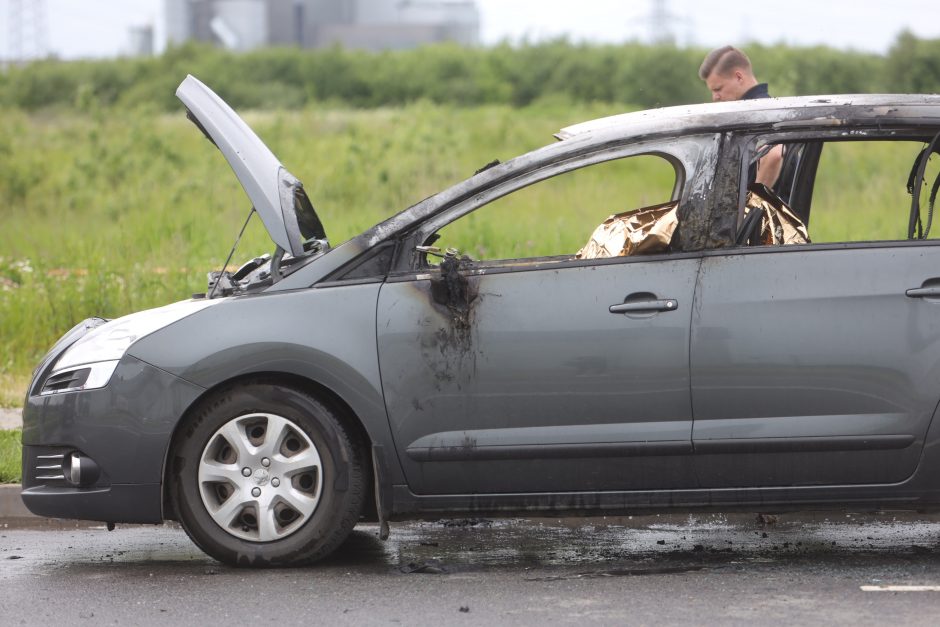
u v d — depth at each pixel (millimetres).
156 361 19500
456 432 19203
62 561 21203
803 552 20781
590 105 174500
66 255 48188
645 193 60719
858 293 18938
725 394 18906
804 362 18844
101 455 19562
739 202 19266
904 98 19781
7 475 25203
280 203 20344
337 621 16906
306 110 142000
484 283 19250
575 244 45188
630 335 18969
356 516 19688
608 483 19172
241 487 19578
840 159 60375
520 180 19625
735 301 18922
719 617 16672
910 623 16250
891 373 18891
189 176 72875
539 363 19062
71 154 93125
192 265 43875
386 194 66625
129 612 17625
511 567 20016
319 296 19500
